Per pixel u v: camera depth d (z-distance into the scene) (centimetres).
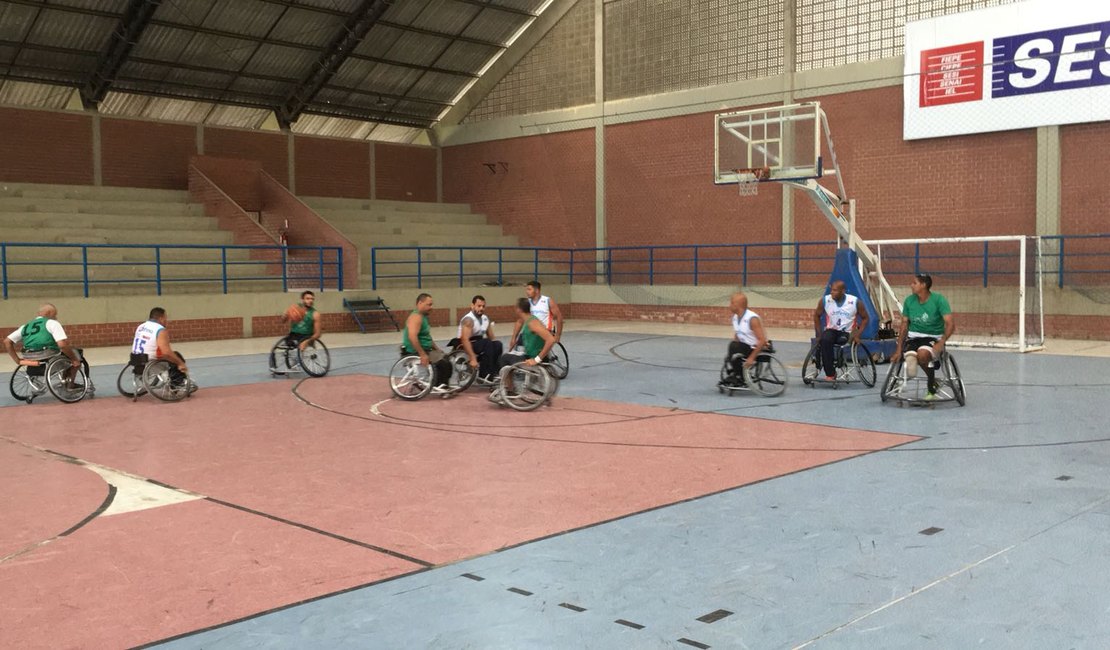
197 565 481
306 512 585
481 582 450
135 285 2061
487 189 2941
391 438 837
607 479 668
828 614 401
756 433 847
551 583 447
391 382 1085
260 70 2570
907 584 438
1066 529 526
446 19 2612
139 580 458
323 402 1066
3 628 396
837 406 1004
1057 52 1816
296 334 1327
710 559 481
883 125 2075
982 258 1944
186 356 1622
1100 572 451
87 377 1109
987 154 1933
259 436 852
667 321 2433
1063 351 1573
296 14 2392
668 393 1123
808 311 2150
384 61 2686
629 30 2542
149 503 612
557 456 752
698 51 2397
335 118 2925
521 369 993
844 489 630
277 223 2497
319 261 2231
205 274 2175
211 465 727
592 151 2642
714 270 2394
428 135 3105
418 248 2316
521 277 2722
